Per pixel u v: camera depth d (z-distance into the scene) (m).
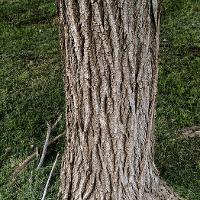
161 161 3.84
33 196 3.61
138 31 2.66
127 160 3.03
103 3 2.53
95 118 2.88
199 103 4.57
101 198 3.14
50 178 3.67
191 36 5.78
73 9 2.59
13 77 5.33
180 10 6.39
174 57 5.39
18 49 5.90
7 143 4.27
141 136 3.02
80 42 2.67
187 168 3.78
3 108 4.76
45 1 7.02
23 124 4.50
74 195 3.25
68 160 3.20
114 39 2.62
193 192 3.56
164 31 5.94
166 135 4.16
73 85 2.85
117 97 2.80
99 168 3.04
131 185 3.13
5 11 6.86
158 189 3.34
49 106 4.72
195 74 5.05
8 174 3.92
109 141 2.94
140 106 2.91
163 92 4.80
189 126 4.31
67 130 3.13
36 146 4.19
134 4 2.57
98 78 2.74
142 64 2.77
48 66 5.48
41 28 6.34
